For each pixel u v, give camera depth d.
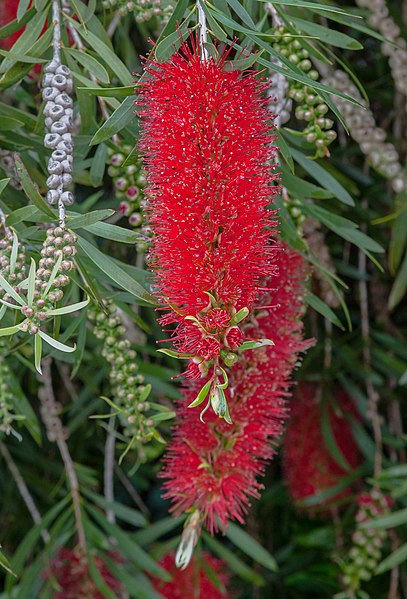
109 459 0.85
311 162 0.63
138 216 0.59
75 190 0.98
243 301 0.49
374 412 0.90
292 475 0.95
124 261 0.83
